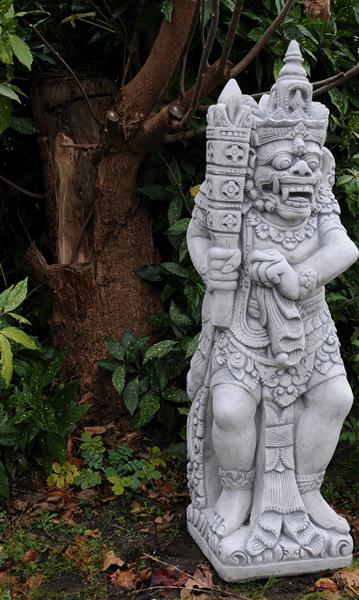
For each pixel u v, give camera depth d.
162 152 3.46
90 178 3.40
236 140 2.33
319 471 2.56
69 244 3.45
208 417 2.63
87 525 2.86
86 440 3.24
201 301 3.38
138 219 3.46
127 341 3.38
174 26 2.88
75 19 3.36
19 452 3.14
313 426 2.50
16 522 2.85
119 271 3.45
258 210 2.44
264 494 2.49
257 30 3.26
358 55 3.67
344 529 2.58
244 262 2.44
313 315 2.49
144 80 3.04
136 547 2.71
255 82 3.65
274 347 2.41
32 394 3.02
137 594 2.45
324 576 2.51
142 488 3.09
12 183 3.60
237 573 2.45
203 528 2.62
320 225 2.48
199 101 3.13
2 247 3.98
